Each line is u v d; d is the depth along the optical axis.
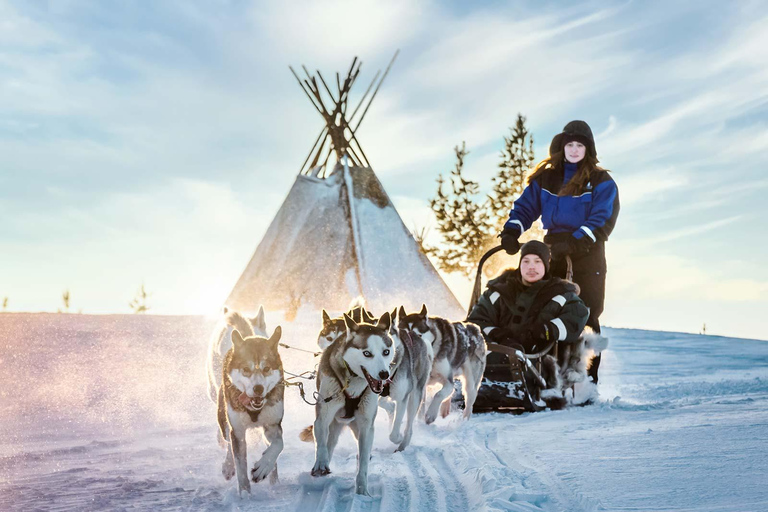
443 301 18.92
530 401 8.66
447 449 6.11
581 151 9.63
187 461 6.12
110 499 4.70
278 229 18.91
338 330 6.93
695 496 3.83
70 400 9.48
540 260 8.91
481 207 36.47
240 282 18.59
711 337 26.30
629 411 8.48
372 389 5.06
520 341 8.88
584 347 9.08
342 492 4.85
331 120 19.95
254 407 4.84
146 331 15.63
